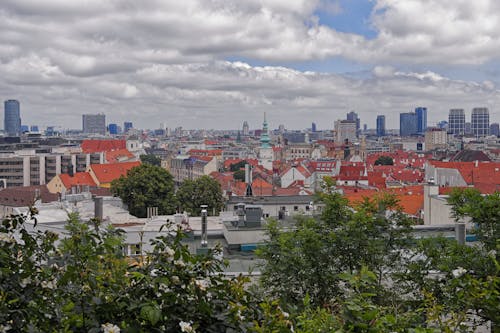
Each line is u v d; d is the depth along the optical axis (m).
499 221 19.58
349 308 8.18
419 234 38.72
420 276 20.16
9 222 9.78
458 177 141.88
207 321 8.20
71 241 9.56
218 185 108.44
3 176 193.00
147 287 8.35
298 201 92.19
